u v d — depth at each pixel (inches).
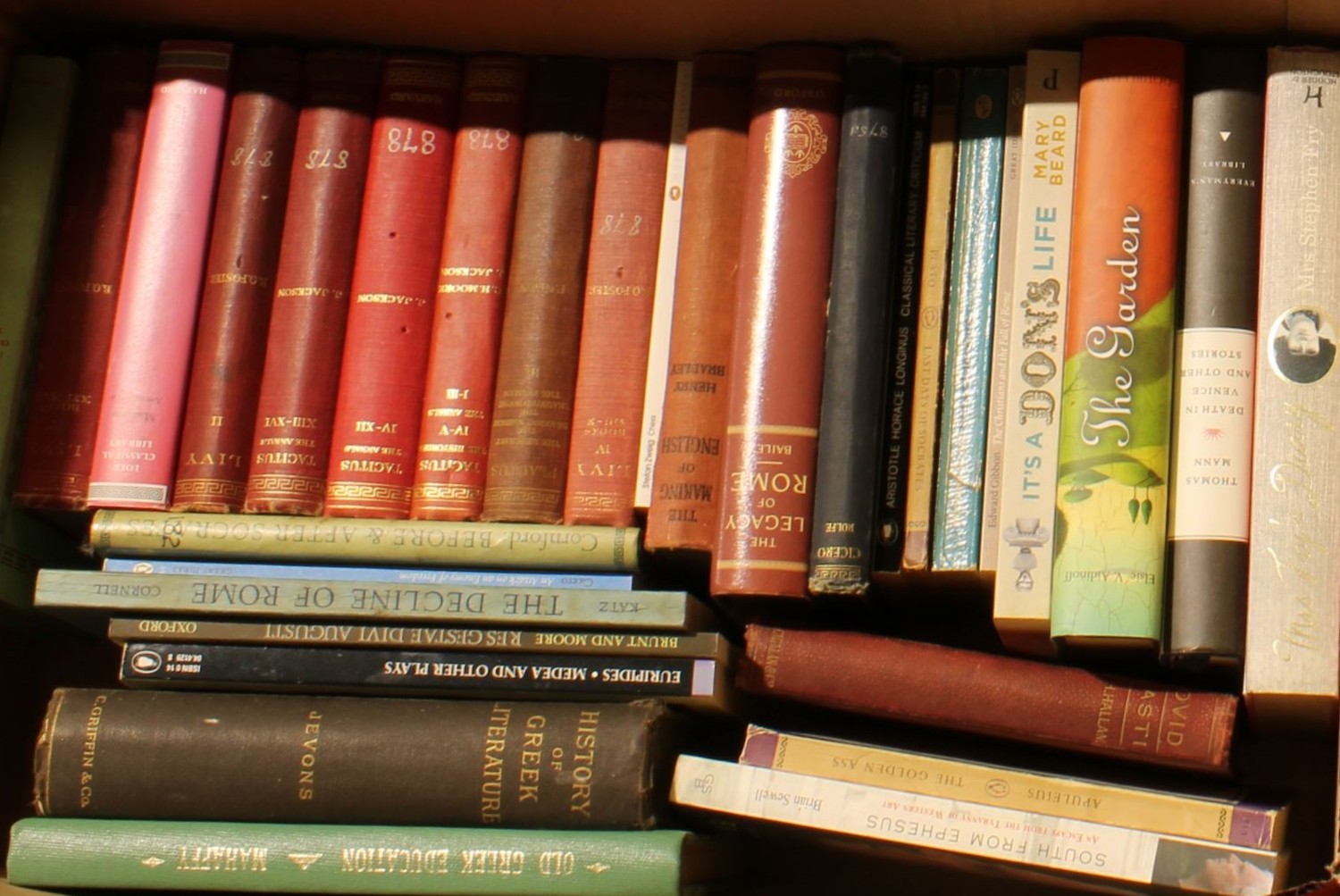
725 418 40.4
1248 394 38.4
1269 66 39.9
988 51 42.4
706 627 40.5
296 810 38.8
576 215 42.3
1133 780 38.2
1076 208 39.8
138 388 41.8
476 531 39.9
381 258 42.3
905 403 40.3
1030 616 38.0
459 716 38.9
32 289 42.5
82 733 39.3
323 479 41.3
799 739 38.4
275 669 39.8
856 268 40.5
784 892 44.4
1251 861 35.4
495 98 43.1
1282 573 36.9
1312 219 38.7
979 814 37.1
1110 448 38.1
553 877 37.3
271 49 43.9
